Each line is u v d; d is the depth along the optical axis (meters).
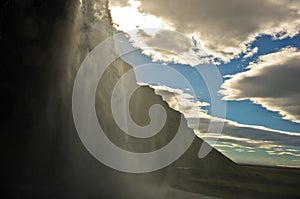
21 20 31.69
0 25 30.69
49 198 20.22
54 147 30.69
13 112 29.33
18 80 30.34
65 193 22.94
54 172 28.53
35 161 28.22
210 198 28.66
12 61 30.47
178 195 29.33
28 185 23.69
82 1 39.91
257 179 52.38
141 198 26.12
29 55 31.39
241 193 34.44
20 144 28.45
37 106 30.83
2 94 29.27
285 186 45.16
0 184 22.69
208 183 41.72
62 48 34.44
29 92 30.66
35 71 31.53
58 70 33.56
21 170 26.47
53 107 32.16
